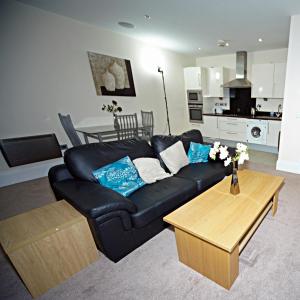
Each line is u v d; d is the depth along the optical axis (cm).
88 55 417
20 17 338
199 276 158
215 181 255
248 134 508
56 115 400
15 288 162
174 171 262
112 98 465
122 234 174
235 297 140
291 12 278
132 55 485
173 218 161
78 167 211
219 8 291
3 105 346
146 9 320
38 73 369
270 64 459
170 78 577
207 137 611
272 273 154
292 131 325
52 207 182
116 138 427
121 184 211
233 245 129
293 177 315
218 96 575
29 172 384
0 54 332
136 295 147
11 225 159
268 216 221
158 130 575
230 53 561
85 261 174
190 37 431
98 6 330
